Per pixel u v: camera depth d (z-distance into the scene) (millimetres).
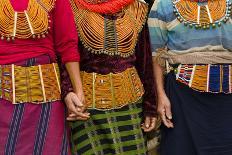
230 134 3211
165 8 3236
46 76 2857
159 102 3322
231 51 3189
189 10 3178
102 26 3084
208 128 3223
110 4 3113
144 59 3275
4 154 2766
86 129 3104
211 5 3174
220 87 3182
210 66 3178
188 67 3209
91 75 3100
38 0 2828
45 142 2838
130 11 3186
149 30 3312
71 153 3135
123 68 3137
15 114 2793
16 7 2766
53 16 2912
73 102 2949
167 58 3312
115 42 3094
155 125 3289
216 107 3217
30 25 2766
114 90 3104
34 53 2824
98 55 3086
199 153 3211
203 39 3168
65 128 2941
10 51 2781
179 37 3213
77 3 3102
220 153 3223
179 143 3266
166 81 3330
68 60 2955
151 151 3508
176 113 3271
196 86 3191
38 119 2840
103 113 3100
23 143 2801
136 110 3193
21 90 2795
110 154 3139
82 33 3074
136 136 3164
